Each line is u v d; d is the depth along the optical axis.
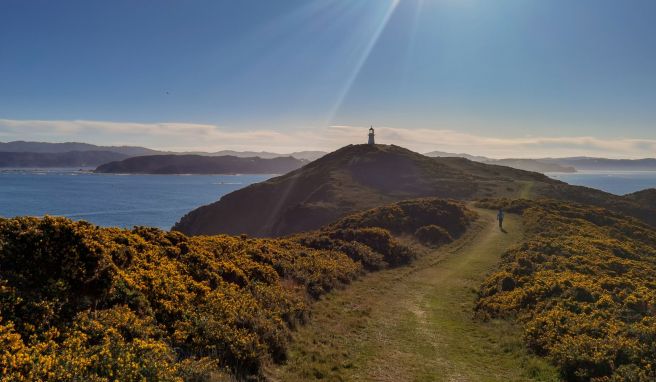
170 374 8.16
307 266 21.33
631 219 48.62
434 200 48.41
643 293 16.27
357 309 17.12
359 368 11.30
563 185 86.12
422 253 31.19
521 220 44.00
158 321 11.03
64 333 8.27
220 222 101.31
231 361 10.28
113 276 11.02
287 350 11.92
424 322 15.95
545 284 17.75
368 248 28.56
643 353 10.95
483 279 23.33
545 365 11.58
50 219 10.79
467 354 12.78
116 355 8.00
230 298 13.80
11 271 9.34
